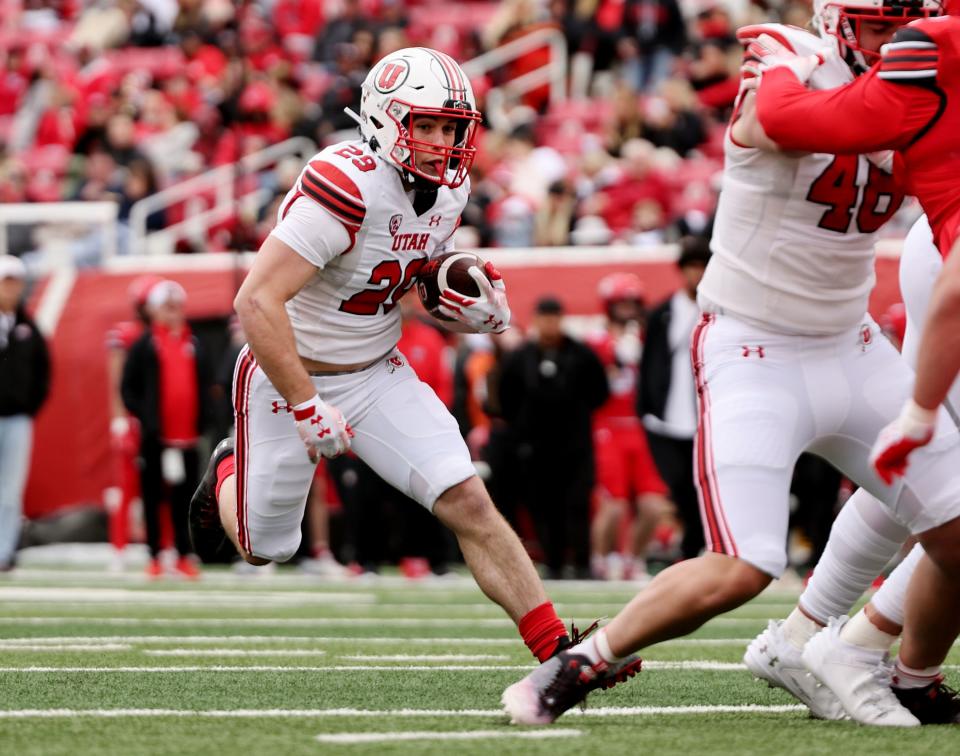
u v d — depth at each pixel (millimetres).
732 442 12703
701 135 51531
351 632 22797
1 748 11539
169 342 37406
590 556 36531
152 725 12844
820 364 13125
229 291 43938
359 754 11242
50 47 68062
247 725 12859
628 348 38531
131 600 29359
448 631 23047
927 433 11891
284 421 15328
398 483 14695
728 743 11977
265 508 15727
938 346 11734
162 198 51688
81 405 43719
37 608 27219
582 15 58156
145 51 66188
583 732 12492
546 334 36125
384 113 14016
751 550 12367
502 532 14289
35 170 59406
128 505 39906
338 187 13844
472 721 13195
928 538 13047
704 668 18000
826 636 13781
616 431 38188
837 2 12891
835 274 13016
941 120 12203
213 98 57938
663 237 45281
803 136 12258
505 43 59688
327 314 14617
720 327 13312
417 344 37500
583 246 45938
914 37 12070
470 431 38188
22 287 38969
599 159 50188
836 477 34438
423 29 63750
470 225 46781
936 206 12453
